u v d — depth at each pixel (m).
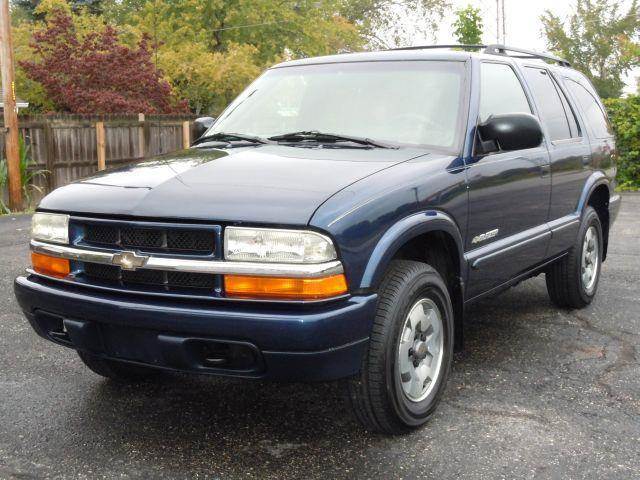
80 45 22.67
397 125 4.09
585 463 3.24
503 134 3.90
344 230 3.04
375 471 3.17
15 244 9.15
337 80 4.49
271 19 35.88
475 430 3.58
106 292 3.26
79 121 15.70
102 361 4.00
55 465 3.22
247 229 3.00
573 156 5.34
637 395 4.05
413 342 3.50
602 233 6.19
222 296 3.04
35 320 3.59
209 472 3.17
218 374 3.15
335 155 3.72
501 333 5.22
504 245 4.31
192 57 29.25
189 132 18.45
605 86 48.44
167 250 3.12
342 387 3.35
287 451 3.37
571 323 5.48
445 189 3.65
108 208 3.25
